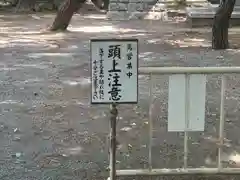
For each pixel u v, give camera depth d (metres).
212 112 5.67
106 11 19.64
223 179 3.76
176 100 3.60
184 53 10.17
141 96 6.41
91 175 3.87
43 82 7.23
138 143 4.64
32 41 11.57
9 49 10.30
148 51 10.41
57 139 4.73
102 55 3.28
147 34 13.30
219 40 10.71
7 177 3.82
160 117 5.48
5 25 15.05
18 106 5.91
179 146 4.56
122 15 16.91
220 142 3.83
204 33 13.63
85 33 13.20
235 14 15.10
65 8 13.34
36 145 4.56
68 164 4.10
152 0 16.92
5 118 5.40
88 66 8.52
